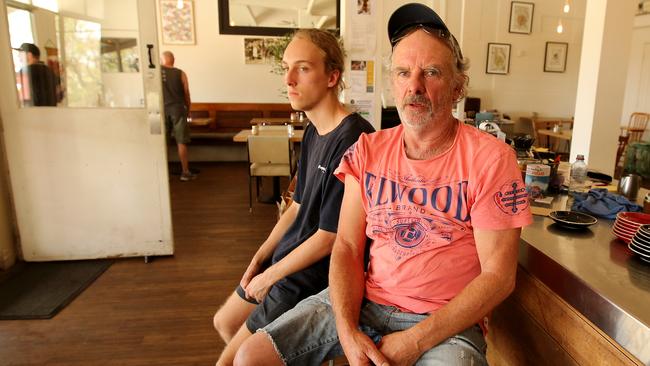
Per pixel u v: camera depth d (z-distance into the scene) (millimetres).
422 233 1107
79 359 2021
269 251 1634
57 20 2703
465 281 1096
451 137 1155
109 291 2660
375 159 1231
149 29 2736
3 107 2762
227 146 6930
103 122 2828
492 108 7430
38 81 2756
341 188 1334
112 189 2947
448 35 1134
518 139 2131
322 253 1349
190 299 2582
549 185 1799
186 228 3848
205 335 2221
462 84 1192
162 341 2166
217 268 3008
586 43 3590
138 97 2828
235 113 6836
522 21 7152
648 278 998
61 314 2395
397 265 1133
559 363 1163
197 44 6621
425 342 991
